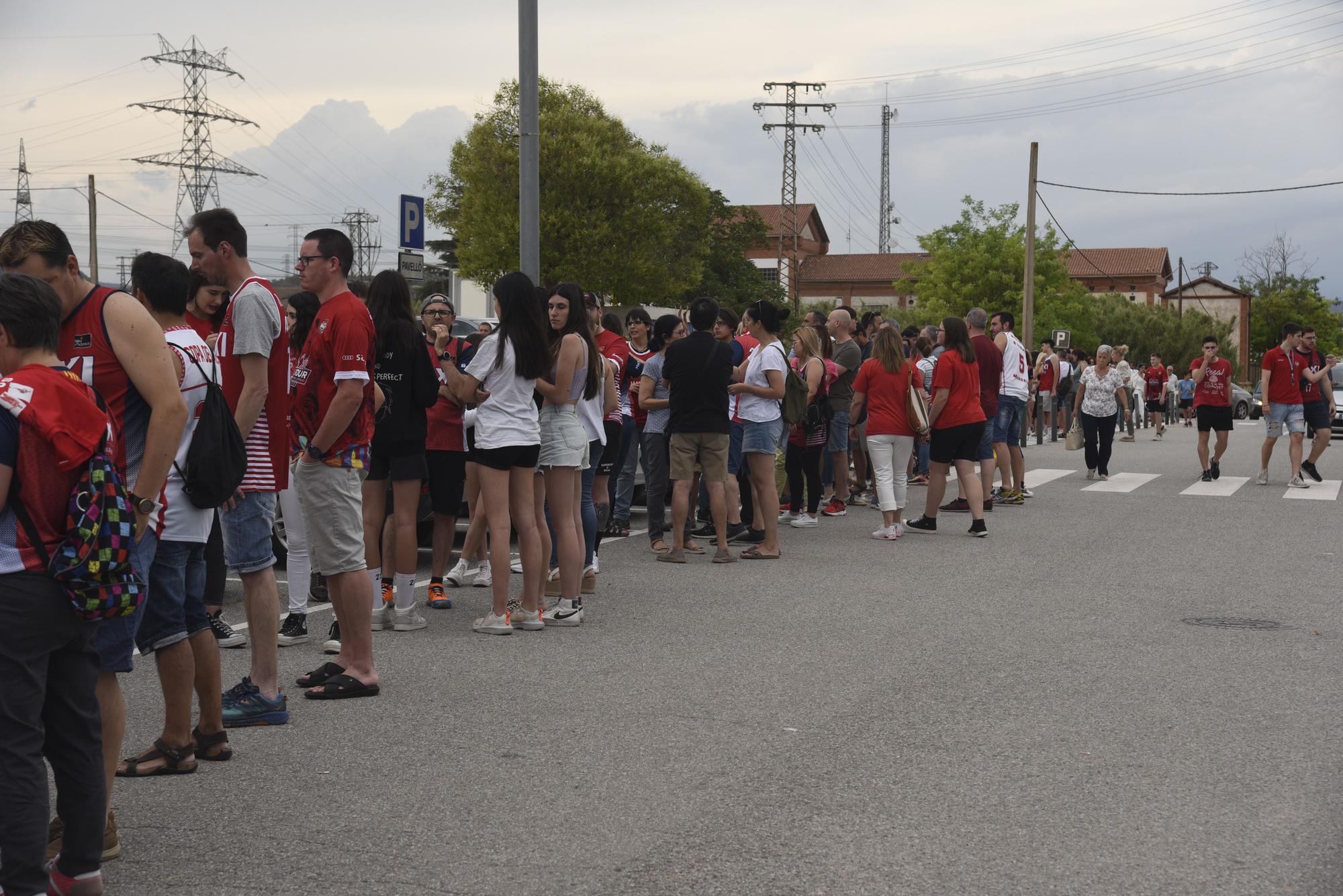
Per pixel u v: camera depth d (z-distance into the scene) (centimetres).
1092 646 804
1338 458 2542
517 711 647
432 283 8306
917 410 1305
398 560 853
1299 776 541
